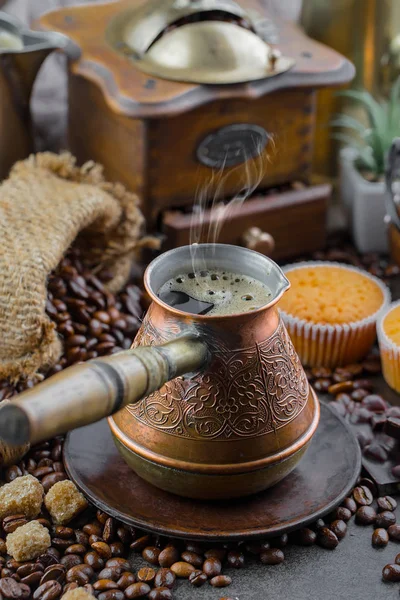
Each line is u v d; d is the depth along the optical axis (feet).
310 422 1.59
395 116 2.35
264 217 2.27
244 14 2.23
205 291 1.57
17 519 1.60
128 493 1.60
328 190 2.34
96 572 1.55
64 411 1.26
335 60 2.25
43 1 2.64
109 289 2.07
